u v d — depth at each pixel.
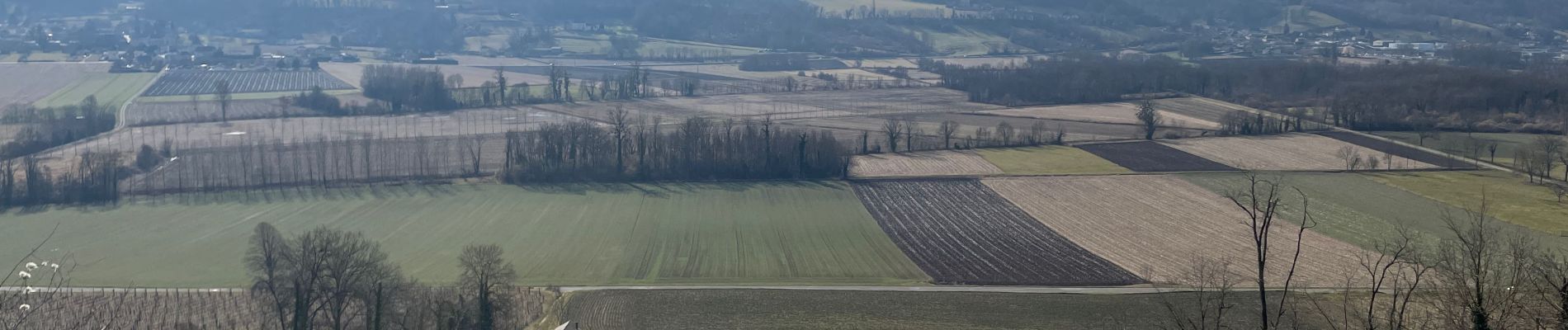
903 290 132.38
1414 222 162.00
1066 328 115.94
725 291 131.62
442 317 108.44
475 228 167.00
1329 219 165.88
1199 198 186.25
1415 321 80.94
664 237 161.75
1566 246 142.75
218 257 148.00
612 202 186.00
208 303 123.69
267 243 111.94
